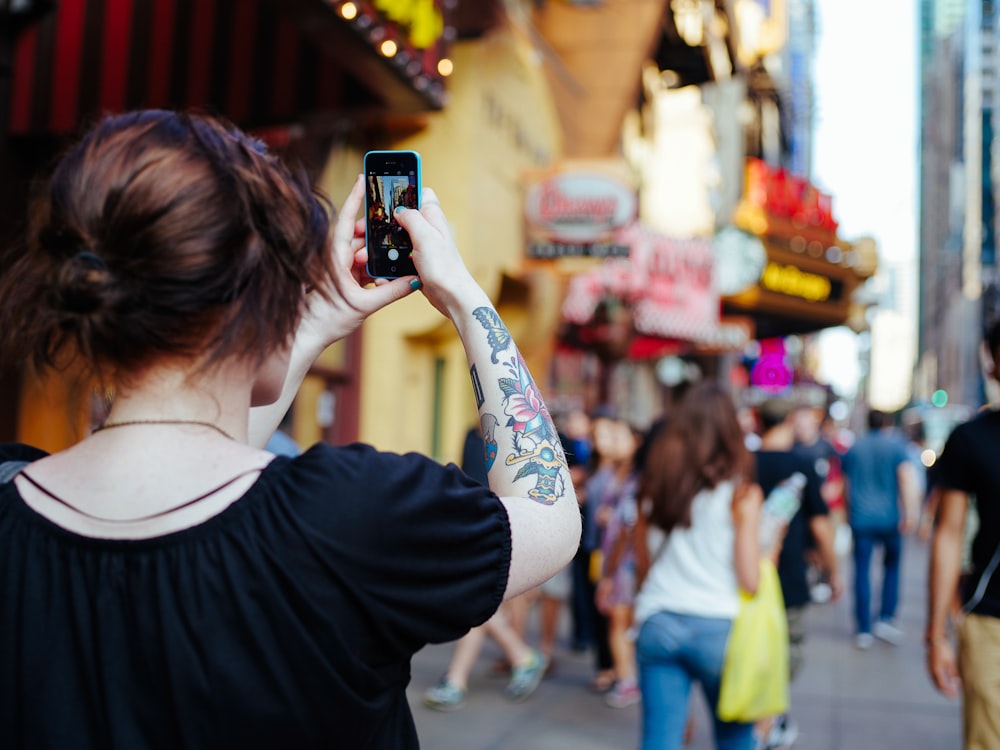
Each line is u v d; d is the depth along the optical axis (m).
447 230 1.22
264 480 0.93
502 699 5.78
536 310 10.61
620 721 5.38
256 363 1.01
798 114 91.56
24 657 0.89
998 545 2.79
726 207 25.42
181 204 0.91
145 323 0.91
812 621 8.91
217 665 0.87
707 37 16.62
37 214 0.96
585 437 7.34
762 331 28.38
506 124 9.67
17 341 0.95
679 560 3.32
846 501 8.09
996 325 3.13
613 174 9.89
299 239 1.01
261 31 5.66
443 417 9.69
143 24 5.23
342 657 0.90
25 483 0.96
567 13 12.33
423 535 0.94
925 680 6.65
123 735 0.87
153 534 0.90
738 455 3.29
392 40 5.40
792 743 5.09
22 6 5.13
